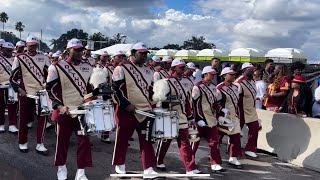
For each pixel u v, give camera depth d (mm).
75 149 7891
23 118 7402
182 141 6297
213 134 6867
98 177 6301
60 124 5766
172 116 5820
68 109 5605
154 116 5812
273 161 7926
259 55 26547
